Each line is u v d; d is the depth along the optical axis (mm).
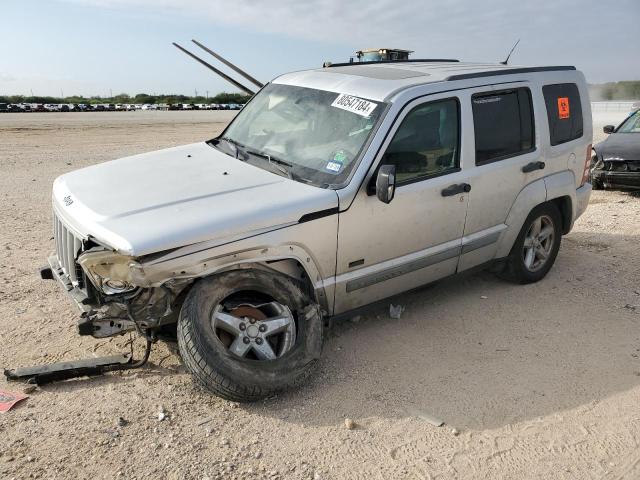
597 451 3680
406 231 4750
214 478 3277
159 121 30078
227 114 40062
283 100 5348
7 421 3639
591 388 4344
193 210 3889
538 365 4637
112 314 3807
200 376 3717
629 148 10742
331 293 4477
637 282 6387
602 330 5254
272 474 3346
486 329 5195
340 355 4652
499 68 5637
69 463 3314
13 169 12742
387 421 3877
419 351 4770
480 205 5277
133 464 3338
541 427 3887
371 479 3361
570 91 6242
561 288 6164
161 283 3668
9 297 5402
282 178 4480
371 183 4391
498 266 5902
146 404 3881
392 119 4539
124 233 3602
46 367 4055
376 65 5734
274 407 3951
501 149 5430
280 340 4152
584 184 6551
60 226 4312
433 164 4875
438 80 5000
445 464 3516
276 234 4000
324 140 4711
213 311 3852
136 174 4617
